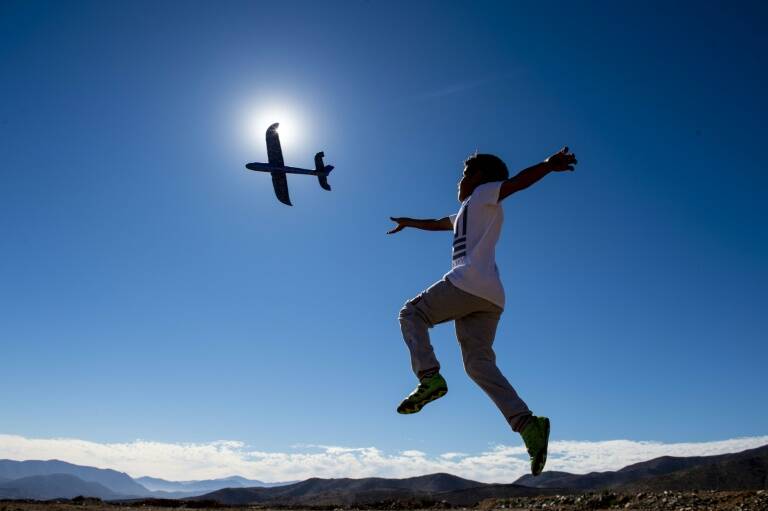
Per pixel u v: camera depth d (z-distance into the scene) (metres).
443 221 5.27
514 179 4.09
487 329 4.19
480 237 4.13
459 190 4.58
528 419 3.91
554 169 4.02
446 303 4.05
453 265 4.24
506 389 4.02
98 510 11.19
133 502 15.41
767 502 10.25
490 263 4.11
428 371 3.88
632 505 12.09
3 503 10.56
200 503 16.02
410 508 16.70
